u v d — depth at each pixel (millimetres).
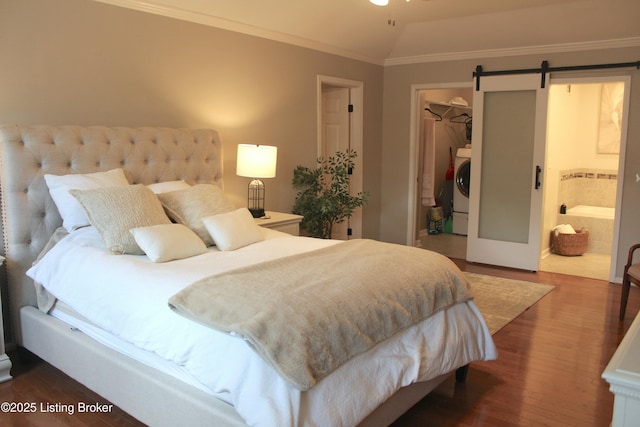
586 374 2926
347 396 1837
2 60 2863
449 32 5246
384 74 6164
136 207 2812
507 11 4730
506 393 2711
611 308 4113
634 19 4414
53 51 3080
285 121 4781
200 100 3977
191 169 3773
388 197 6336
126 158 3350
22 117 2979
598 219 6152
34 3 2971
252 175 3955
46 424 2393
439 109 7477
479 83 5445
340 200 5164
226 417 1804
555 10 4574
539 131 5160
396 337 2160
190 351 1912
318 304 1901
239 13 4059
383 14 4812
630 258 3781
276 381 1694
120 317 2213
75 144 3096
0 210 2955
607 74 4770
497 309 4062
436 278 2465
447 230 7641
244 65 4305
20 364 3018
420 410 2537
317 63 5086
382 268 2375
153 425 2125
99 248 2678
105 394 2391
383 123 6246
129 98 3504
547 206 5918
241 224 3109
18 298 2965
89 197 2740
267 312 1798
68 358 2617
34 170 2930
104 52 3336
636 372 1262
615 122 6301
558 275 5168
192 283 2111
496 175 5508
